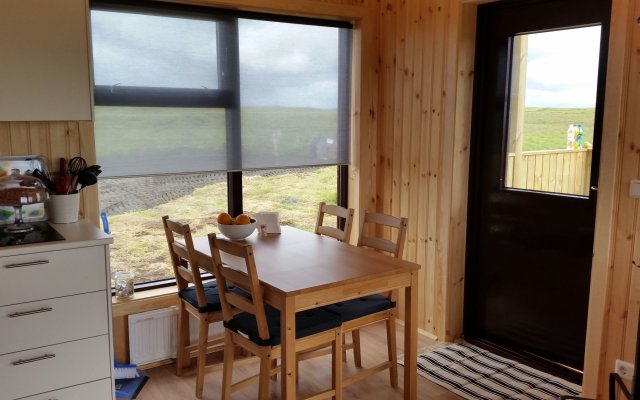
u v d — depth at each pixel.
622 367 2.75
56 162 2.95
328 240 3.31
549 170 3.32
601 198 2.76
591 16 3.02
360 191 4.15
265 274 2.64
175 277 3.33
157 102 3.29
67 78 2.71
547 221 3.33
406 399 2.99
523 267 3.51
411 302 2.90
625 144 2.66
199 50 3.40
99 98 3.10
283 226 3.68
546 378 3.25
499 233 3.63
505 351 3.61
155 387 3.16
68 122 2.95
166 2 3.25
